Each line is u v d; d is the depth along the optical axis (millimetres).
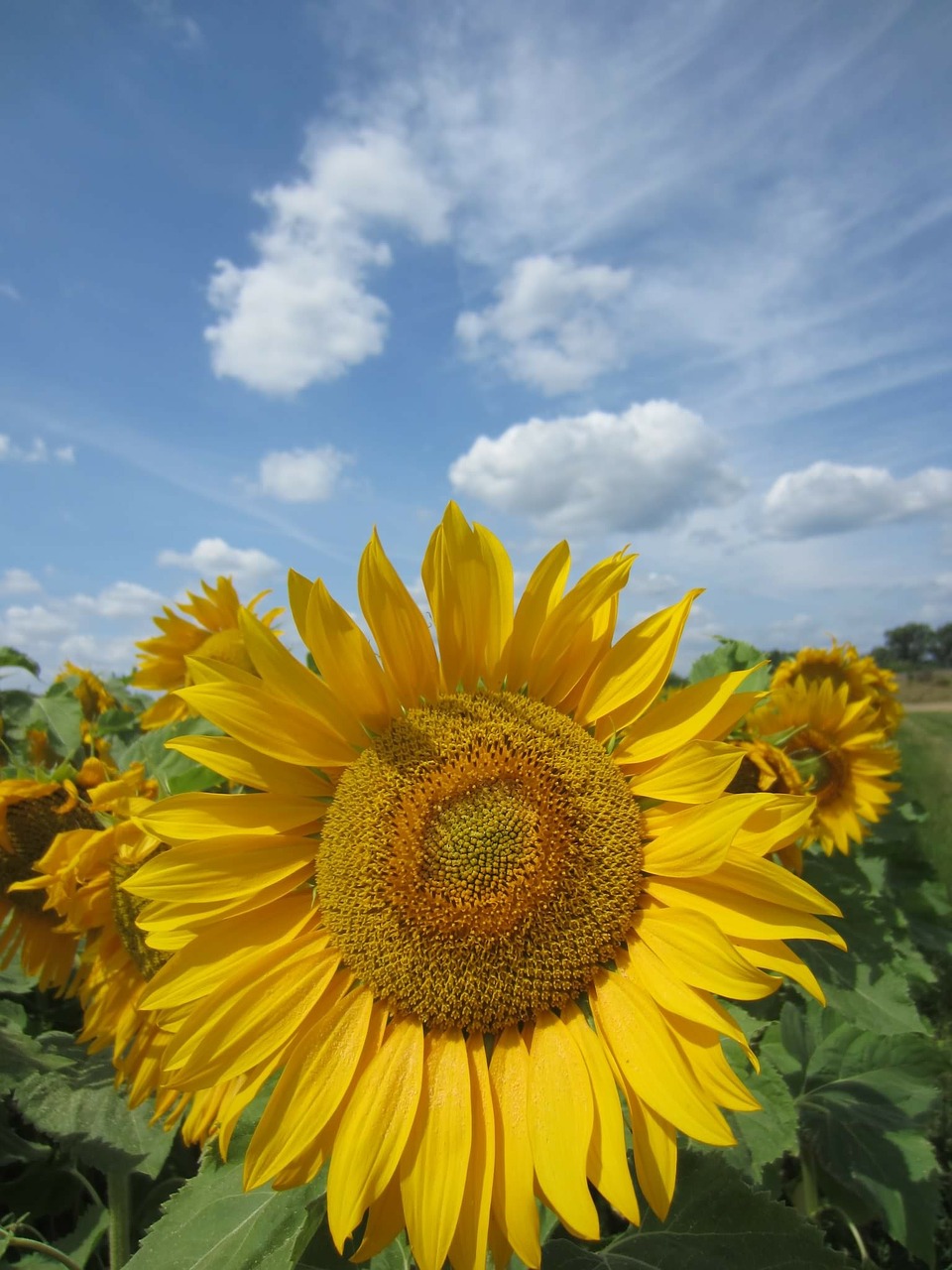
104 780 552
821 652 996
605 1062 306
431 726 369
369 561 365
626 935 336
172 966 327
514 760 357
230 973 331
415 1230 286
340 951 342
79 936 573
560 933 330
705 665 737
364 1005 333
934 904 938
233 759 354
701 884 331
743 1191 343
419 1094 310
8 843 548
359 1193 288
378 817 349
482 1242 281
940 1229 610
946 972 915
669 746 355
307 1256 329
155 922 327
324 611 355
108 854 483
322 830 357
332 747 365
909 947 735
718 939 302
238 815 350
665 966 317
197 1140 380
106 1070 513
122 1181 488
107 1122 478
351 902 340
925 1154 589
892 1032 596
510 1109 310
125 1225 483
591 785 354
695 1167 352
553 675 385
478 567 375
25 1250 511
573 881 336
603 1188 283
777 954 313
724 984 300
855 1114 612
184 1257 313
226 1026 320
